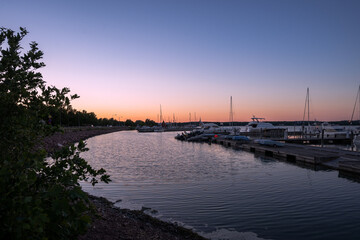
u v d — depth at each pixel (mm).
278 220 10102
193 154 33906
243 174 19578
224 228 9336
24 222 3242
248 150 38750
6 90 4824
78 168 5297
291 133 63719
